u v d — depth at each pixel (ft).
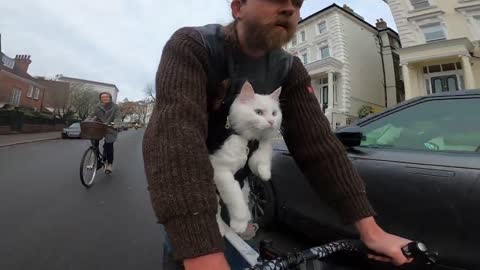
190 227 2.10
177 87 2.80
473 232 4.87
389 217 6.08
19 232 11.02
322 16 77.87
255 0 3.16
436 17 55.21
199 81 3.05
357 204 3.38
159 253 9.65
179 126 2.48
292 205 8.50
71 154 38.47
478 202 4.90
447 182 5.38
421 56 53.01
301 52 83.25
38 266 8.60
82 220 12.52
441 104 6.84
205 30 3.46
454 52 49.90
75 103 139.44
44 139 63.82
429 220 5.46
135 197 16.58
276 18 3.15
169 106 2.62
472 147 5.78
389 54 80.79
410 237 5.68
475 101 6.33
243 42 3.46
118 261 9.05
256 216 9.54
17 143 50.80
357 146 7.70
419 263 3.15
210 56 3.36
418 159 6.09
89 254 9.45
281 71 3.94
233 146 3.19
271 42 3.28
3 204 14.44
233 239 3.15
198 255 2.05
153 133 2.48
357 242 3.33
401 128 7.25
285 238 8.70
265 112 3.35
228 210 3.12
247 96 3.40
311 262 2.89
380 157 6.73
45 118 90.48
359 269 5.72
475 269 4.77
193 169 2.29
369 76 77.05
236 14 3.42
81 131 17.87
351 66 73.31
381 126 7.73
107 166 22.03
